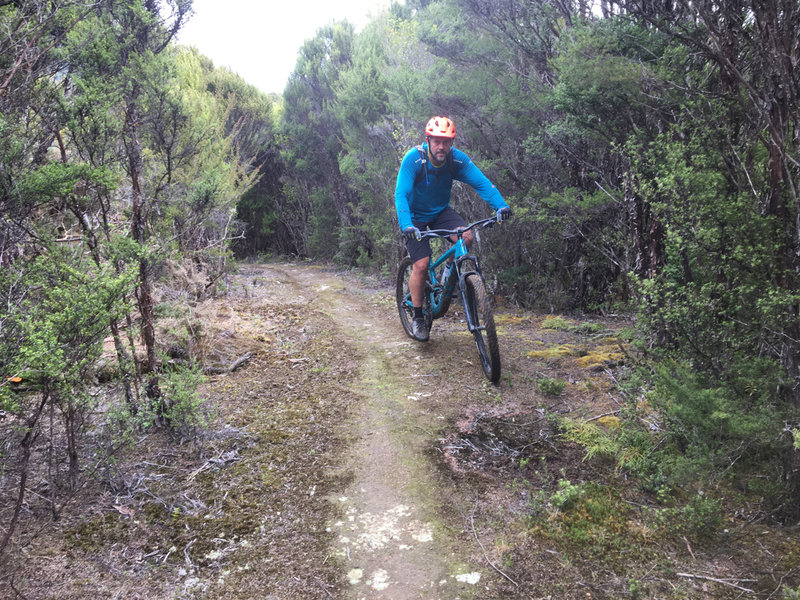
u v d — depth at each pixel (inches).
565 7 223.9
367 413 139.6
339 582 79.7
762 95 100.5
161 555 84.4
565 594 76.2
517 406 141.5
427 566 82.9
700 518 86.6
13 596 73.7
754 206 103.8
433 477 107.5
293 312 273.6
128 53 118.0
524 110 253.1
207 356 174.4
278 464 113.0
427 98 299.6
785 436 87.4
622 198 195.2
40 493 96.6
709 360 109.3
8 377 75.7
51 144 111.8
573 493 94.4
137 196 118.0
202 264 301.7
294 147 637.9
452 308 265.9
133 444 106.7
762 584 76.0
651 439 111.1
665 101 140.0
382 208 445.7
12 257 102.5
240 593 77.1
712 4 114.3
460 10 282.2
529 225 274.7
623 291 251.9
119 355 114.6
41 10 108.5
